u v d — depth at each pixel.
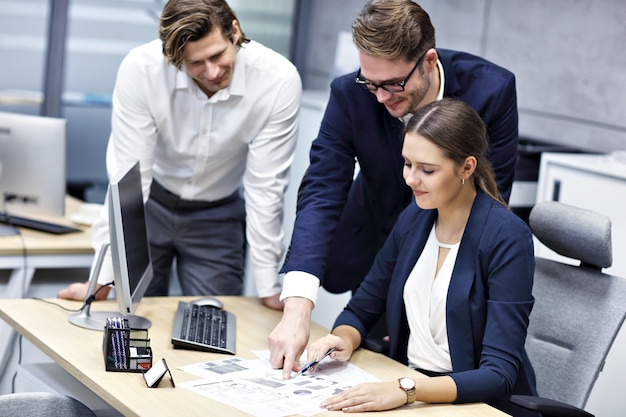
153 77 3.08
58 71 6.14
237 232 3.61
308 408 2.24
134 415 2.15
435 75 2.75
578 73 4.61
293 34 6.66
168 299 3.12
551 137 4.78
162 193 3.47
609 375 3.71
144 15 6.29
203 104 3.17
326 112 2.98
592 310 2.78
